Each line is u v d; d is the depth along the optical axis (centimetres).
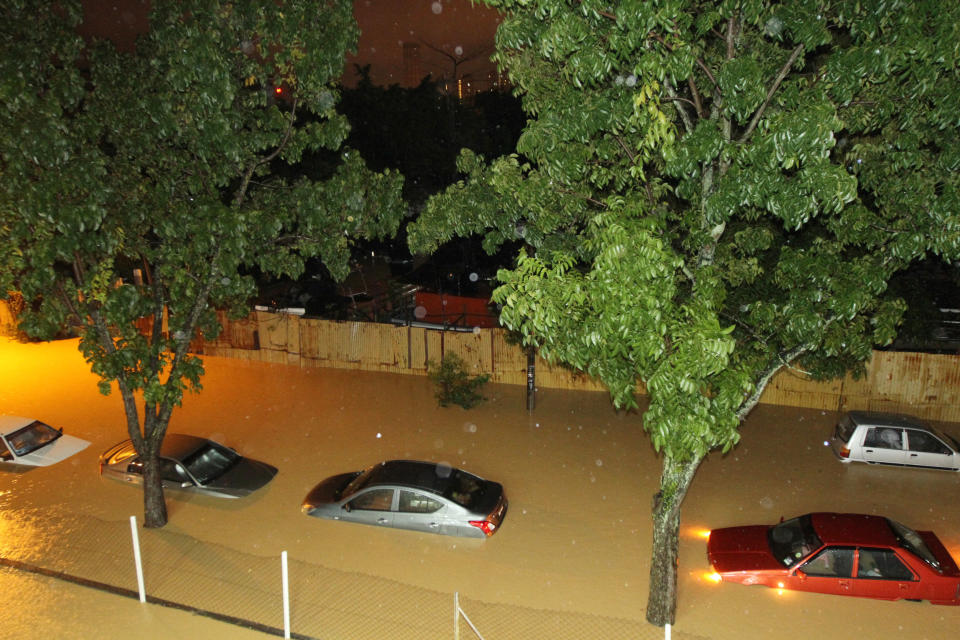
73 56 974
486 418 1736
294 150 1141
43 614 920
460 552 1098
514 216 1025
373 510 1180
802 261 873
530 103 948
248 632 875
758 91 742
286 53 1054
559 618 898
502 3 842
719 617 920
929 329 1773
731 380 729
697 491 1327
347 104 3228
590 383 1941
